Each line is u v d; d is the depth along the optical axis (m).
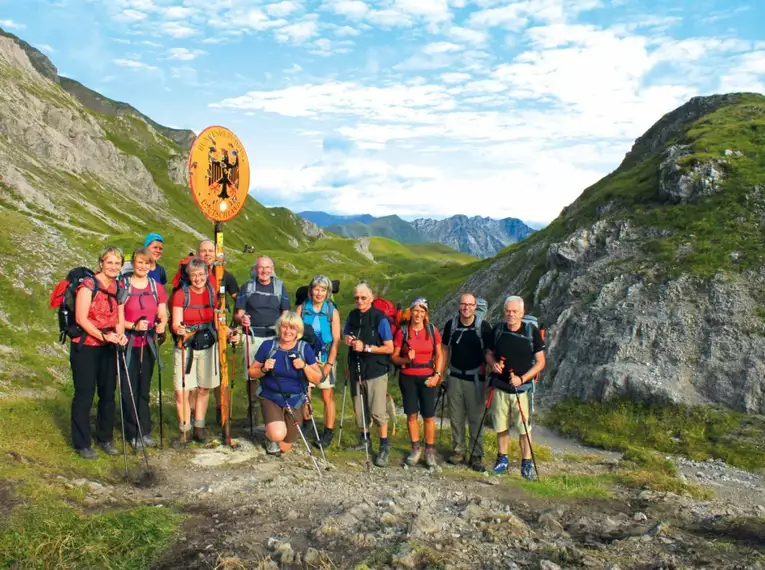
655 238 30.61
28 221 27.09
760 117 38.78
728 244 27.70
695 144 35.28
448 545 6.42
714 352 23.67
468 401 11.91
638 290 27.52
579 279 30.56
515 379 10.78
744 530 7.94
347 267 92.00
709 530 8.05
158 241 10.63
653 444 20.36
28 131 122.88
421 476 10.20
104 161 150.62
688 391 22.80
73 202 102.38
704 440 20.38
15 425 9.59
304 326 10.95
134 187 153.38
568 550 6.48
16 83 141.75
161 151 188.75
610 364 24.66
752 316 24.33
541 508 8.60
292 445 11.34
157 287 10.06
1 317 20.00
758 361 22.77
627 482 11.32
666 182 32.94
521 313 11.08
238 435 11.73
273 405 9.62
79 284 8.95
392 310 11.37
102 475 8.52
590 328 27.27
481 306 12.06
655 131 49.81
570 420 23.20
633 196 35.06
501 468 11.40
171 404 14.40
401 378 11.16
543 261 39.00
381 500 7.84
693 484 12.74
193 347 10.46
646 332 25.25
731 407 22.03
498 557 6.27
